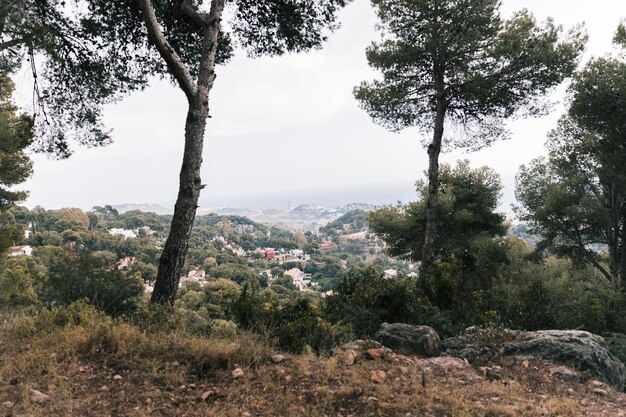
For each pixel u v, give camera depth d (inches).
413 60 455.8
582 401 133.6
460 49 425.7
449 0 434.9
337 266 4963.1
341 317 231.0
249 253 6363.2
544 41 408.5
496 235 719.7
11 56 327.9
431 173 456.4
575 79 544.7
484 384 143.6
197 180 248.7
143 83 370.0
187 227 241.9
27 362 132.5
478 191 697.0
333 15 329.7
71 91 358.9
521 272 887.7
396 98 476.7
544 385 150.3
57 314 178.5
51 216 4419.3
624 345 247.0
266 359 149.3
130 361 138.2
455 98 466.3
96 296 201.6
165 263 235.3
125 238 4357.8
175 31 331.0
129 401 114.7
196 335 169.6
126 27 325.4
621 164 561.9
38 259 1625.2
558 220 717.9
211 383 129.3
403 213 705.0
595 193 674.8
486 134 493.4
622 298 355.9
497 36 419.2
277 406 114.2
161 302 229.1
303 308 227.0
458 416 110.7
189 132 251.3
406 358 165.8
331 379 134.6
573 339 189.2
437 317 244.2
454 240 642.8
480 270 590.6
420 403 120.0
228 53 370.3
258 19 339.0
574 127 658.2
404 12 453.1
